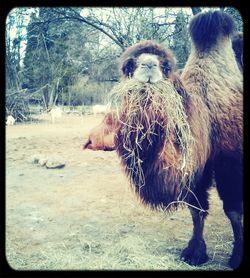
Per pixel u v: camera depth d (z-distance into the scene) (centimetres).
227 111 255
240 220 256
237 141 256
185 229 316
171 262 260
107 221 323
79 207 347
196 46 268
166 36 539
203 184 264
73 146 546
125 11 535
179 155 237
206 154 250
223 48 266
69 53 633
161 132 235
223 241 294
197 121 246
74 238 295
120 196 368
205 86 257
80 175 440
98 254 271
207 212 269
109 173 447
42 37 630
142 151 239
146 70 233
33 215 331
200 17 267
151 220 331
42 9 554
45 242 288
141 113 233
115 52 602
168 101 234
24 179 425
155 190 245
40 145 554
